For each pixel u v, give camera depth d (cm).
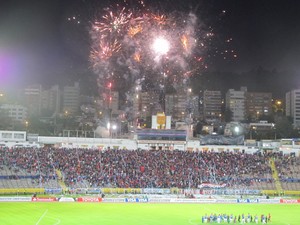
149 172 13788
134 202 11562
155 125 16438
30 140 15238
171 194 12444
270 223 8556
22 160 13438
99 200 11538
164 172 13888
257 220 8506
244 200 12100
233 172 14288
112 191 12469
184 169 14175
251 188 13450
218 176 13975
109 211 9681
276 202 12194
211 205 11231
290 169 14700
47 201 11262
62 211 9469
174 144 16050
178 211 9931
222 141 16400
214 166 14538
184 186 13175
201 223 8300
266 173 14388
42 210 9519
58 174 13112
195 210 10175
